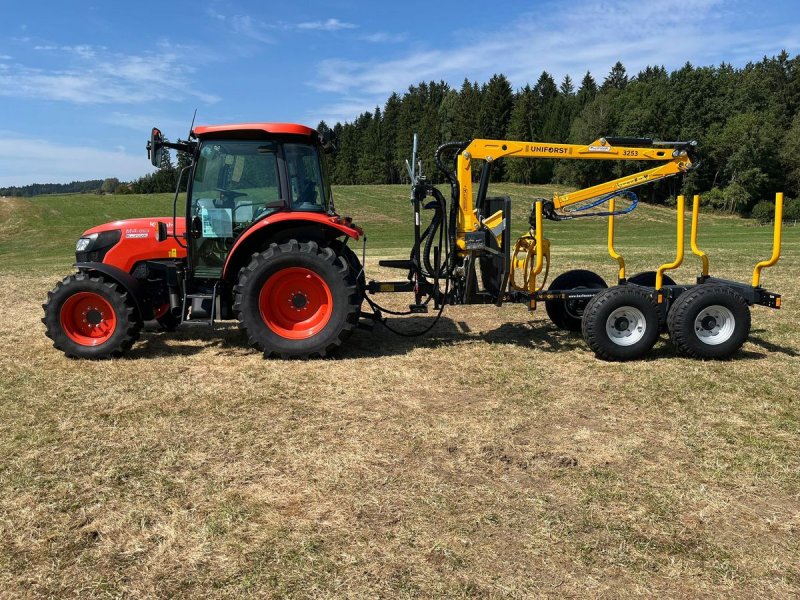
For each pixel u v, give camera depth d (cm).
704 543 274
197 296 583
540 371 530
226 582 248
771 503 308
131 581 250
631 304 550
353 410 436
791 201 5112
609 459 356
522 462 351
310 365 551
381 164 9188
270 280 558
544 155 608
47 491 319
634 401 454
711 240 2408
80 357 568
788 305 811
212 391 477
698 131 6072
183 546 272
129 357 579
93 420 416
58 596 241
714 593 242
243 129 557
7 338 656
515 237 2361
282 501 309
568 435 391
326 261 555
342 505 305
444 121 8769
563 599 238
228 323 726
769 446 373
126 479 332
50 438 385
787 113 7200
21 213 4047
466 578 249
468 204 607
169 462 352
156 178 7888
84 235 631
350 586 245
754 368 534
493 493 316
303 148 587
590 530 283
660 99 6206
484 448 370
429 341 643
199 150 571
